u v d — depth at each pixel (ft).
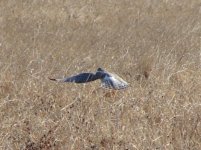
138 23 203.92
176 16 220.02
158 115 104.32
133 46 161.38
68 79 55.72
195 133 99.86
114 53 150.51
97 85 115.24
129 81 123.85
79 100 106.93
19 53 144.15
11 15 203.10
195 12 229.25
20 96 109.81
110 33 186.09
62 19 205.05
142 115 104.12
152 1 244.63
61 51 153.07
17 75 120.78
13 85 114.52
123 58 139.54
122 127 98.32
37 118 100.27
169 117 103.55
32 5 218.38
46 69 128.47
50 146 93.40
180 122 102.27
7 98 106.93
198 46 160.66
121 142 93.97
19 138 95.04
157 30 189.78
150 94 111.75
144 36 180.24
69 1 230.07
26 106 105.50
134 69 134.21
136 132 97.14
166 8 235.20
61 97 109.81
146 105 108.17
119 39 174.40
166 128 99.40
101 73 55.98
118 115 101.45
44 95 109.70
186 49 154.71
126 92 114.01
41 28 187.11
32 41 165.68
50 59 140.05
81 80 55.57
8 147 91.56
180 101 111.86
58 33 180.55
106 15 216.74
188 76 124.57
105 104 107.55
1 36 168.86
